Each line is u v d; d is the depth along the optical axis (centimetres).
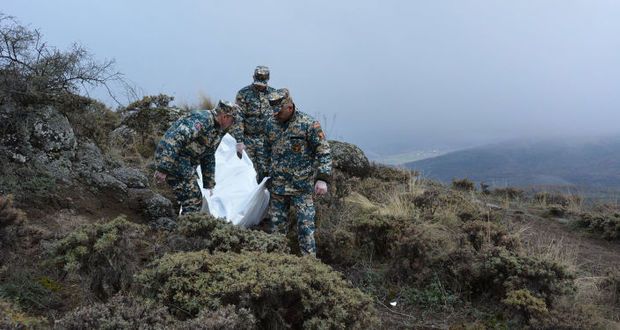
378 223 562
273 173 510
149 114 871
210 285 339
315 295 333
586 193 1125
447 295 472
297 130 490
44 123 538
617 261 646
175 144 481
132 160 736
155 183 666
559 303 450
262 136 654
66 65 562
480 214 731
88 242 363
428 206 732
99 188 555
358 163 963
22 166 510
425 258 499
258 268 350
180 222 443
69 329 279
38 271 386
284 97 483
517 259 475
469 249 509
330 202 653
